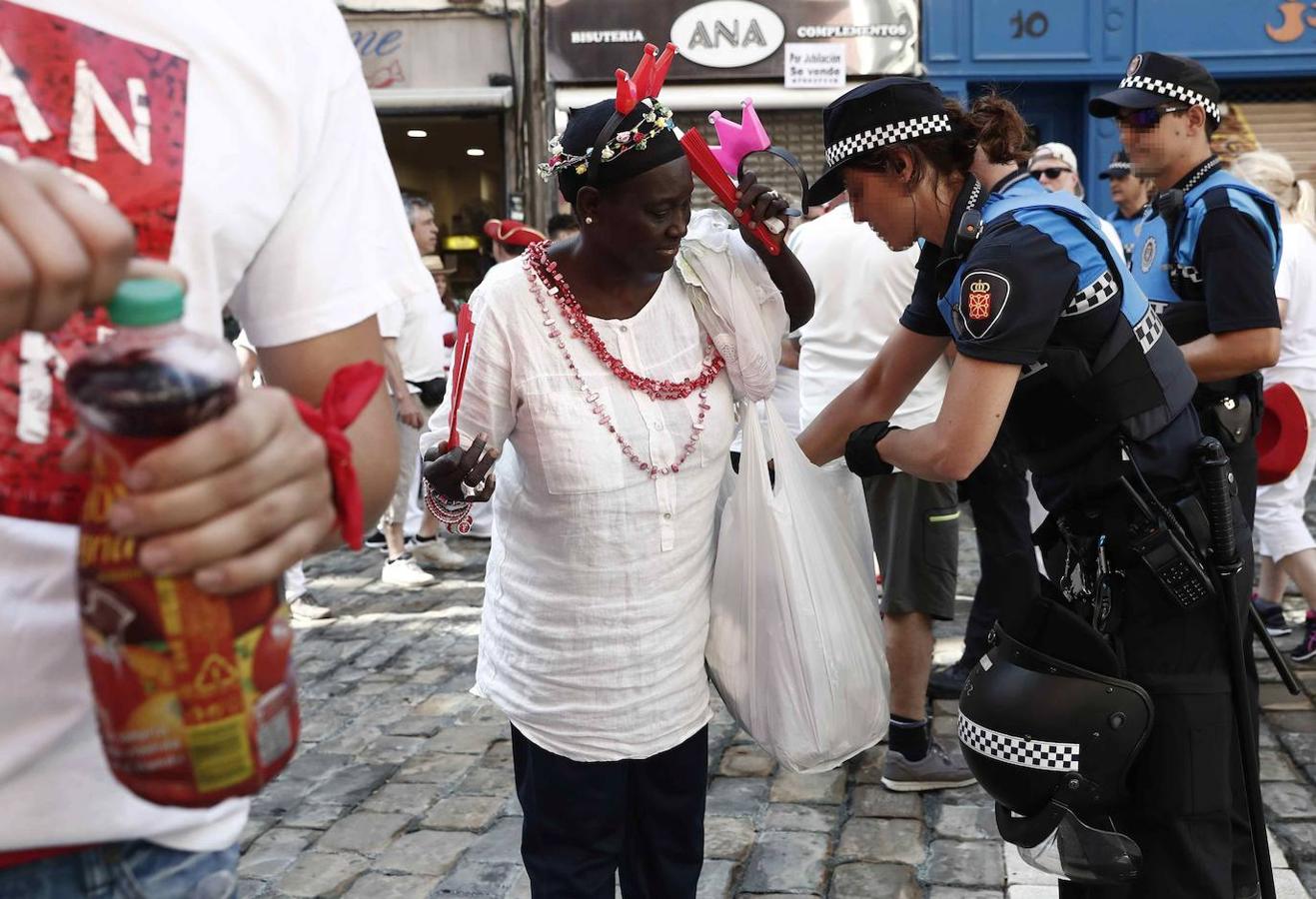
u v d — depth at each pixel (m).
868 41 9.66
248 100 0.98
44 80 0.90
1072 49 9.74
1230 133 10.26
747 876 3.12
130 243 0.67
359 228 1.09
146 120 0.93
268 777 0.82
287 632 0.84
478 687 2.35
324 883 3.18
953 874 3.09
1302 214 4.78
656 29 9.70
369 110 1.13
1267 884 2.15
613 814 2.24
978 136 2.21
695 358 2.19
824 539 2.33
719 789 3.68
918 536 3.49
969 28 9.70
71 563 0.92
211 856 1.04
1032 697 2.06
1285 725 4.00
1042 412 2.12
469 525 2.27
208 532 0.70
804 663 2.26
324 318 1.05
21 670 0.92
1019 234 2.03
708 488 2.23
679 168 2.01
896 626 3.55
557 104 9.83
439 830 3.48
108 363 0.69
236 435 0.69
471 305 2.16
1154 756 2.11
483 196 10.64
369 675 4.99
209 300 0.97
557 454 2.10
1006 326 1.99
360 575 6.75
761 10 9.65
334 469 0.78
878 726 2.39
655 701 2.18
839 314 3.87
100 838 0.95
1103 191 9.96
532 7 9.78
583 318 2.11
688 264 2.19
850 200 2.37
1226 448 2.98
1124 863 2.07
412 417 6.30
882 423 2.29
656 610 2.16
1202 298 3.10
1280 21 9.73
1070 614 2.07
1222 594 2.09
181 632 0.75
